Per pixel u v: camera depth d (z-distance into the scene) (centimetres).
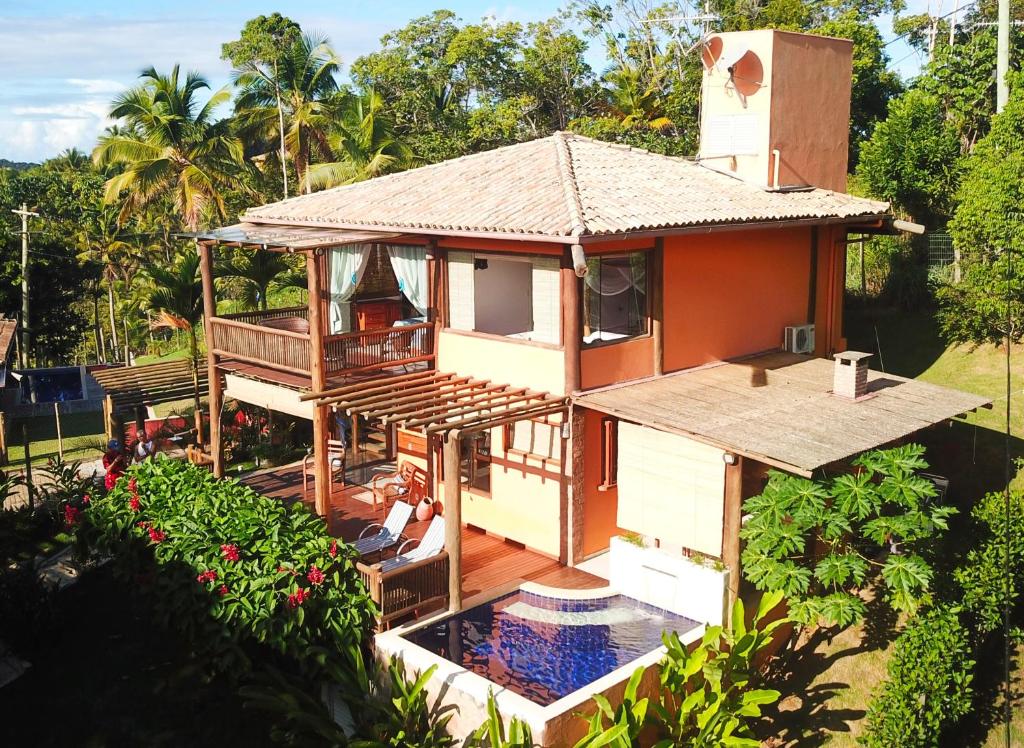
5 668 1505
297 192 4831
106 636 1590
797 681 1427
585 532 1705
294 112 4666
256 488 2091
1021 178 2178
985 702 1389
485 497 1848
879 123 2930
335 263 2025
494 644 1398
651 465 1552
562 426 1664
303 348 1780
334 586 1400
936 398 1734
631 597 1548
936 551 1505
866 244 2792
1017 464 1914
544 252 1642
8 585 1567
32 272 5084
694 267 1836
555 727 1170
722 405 1633
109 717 1370
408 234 1855
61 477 2098
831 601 1320
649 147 4184
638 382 1753
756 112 2097
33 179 6844
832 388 1778
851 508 1340
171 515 1549
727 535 1448
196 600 1418
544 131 6147
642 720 1191
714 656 1356
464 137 5325
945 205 2806
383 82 6031
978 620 1469
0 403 3772
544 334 1694
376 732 1240
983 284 2297
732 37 2119
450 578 1495
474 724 1234
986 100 3256
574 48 6034
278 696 1297
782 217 1845
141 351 5875
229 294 4244
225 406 2795
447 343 1875
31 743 1317
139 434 2578
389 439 2223
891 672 1311
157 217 5638
